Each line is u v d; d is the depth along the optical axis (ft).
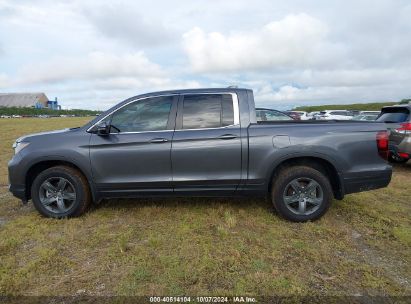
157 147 12.53
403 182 19.27
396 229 11.67
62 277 8.88
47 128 81.10
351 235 11.47
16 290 8.28
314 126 12.49
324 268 9.20
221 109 12.82
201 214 13.46
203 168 12.49
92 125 13.19
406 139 21.56
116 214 13.60
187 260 9.64
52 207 13.47
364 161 12.24
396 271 9.05
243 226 12.25
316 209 12.42
